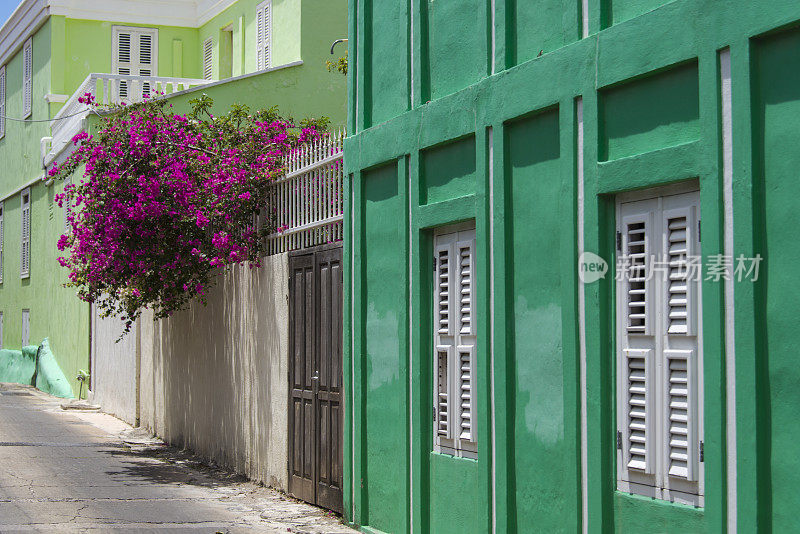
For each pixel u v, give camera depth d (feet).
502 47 24.93
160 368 53.83
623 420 20.75
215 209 41.06
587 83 21.54
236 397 42.37
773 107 17.22
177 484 39.11
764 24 17.16
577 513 21.54
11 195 100.83
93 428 58.03
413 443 28.53
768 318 17.24
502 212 24.57
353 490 31.73
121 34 87.76
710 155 18.28
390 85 30.83
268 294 39.06
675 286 19.61
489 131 25.26
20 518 31.09
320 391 34.35
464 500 26.22
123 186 42.91
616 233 21.09
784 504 16.83
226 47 83.92
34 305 92.17
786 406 16.85
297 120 62.28
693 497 18.97
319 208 35.65
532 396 23.52
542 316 23.20
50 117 86.28
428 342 28.45
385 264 30.48
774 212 17.17
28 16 92.48
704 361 18.42
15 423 59.52
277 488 37.70
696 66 18.93
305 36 63.36
